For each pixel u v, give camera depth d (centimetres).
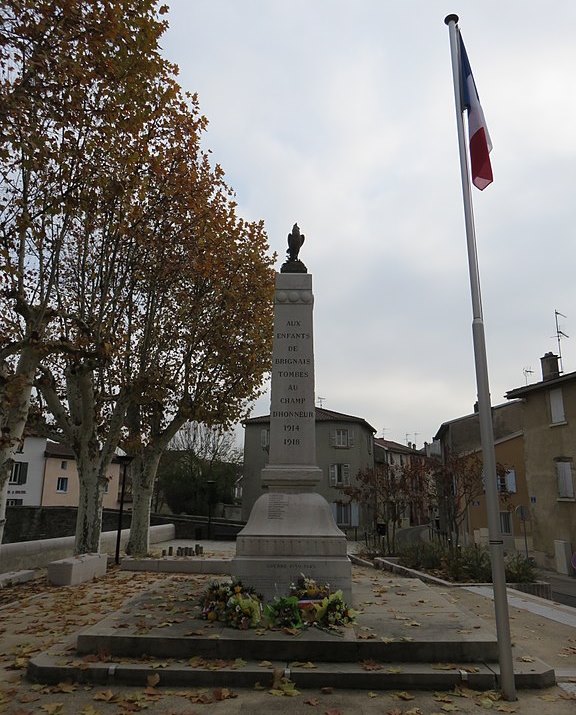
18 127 1046
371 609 835
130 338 1956
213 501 4831
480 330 682
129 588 1347
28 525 3175
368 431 5234
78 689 595
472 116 812
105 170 1343
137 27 1179
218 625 721
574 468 2789
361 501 2886
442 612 815
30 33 1044
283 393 997
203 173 1947
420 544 1936
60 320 1638
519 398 3225
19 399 1344
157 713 528
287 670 612
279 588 845
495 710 541
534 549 3050
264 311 2189
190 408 2147
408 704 556
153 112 1507
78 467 1823
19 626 916
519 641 809
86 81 1152
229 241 2084
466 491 2259
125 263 1736
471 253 709
